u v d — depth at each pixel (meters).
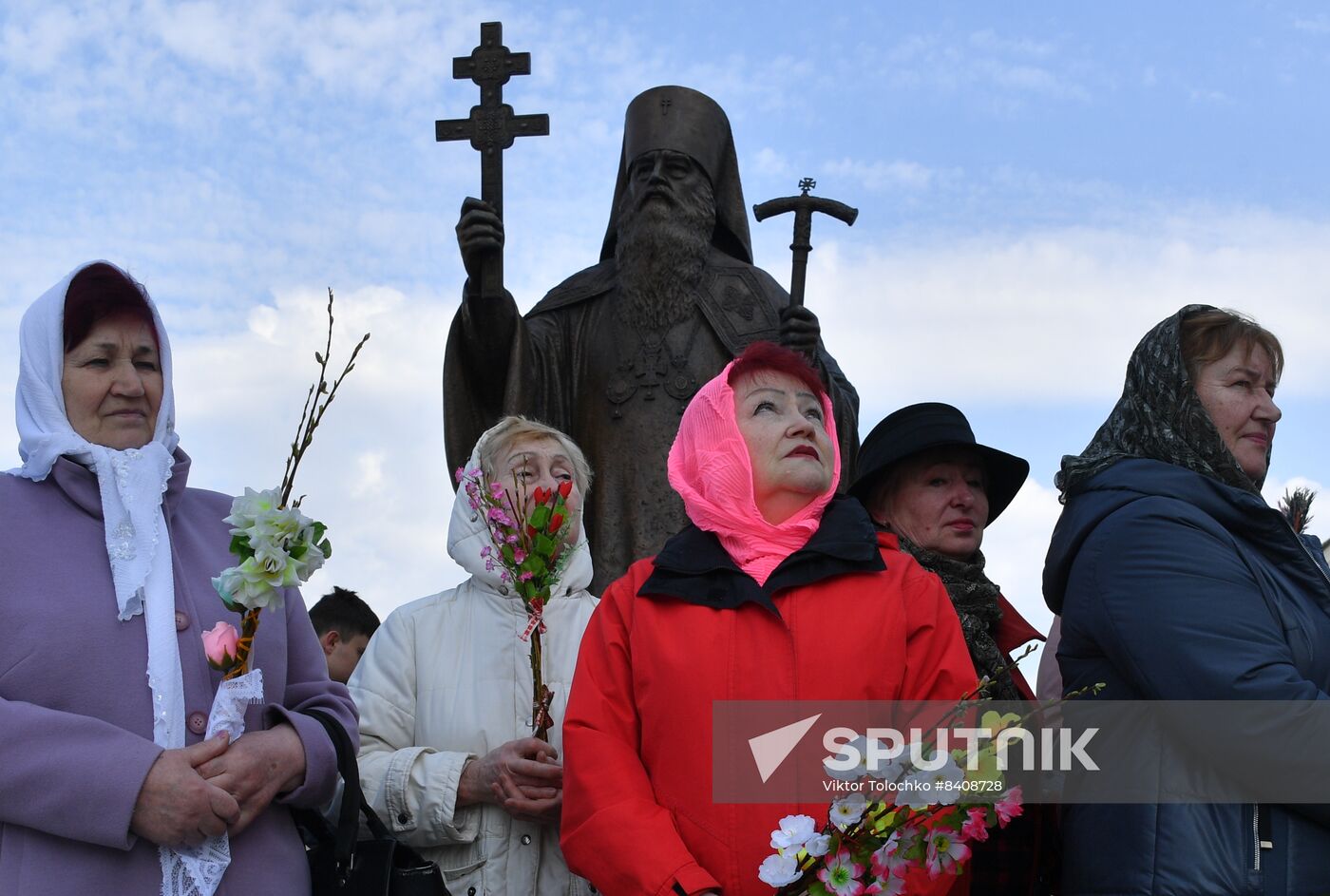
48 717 4.11
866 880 4.07
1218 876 4.38
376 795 5.00
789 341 7.04
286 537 4.32
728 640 4.55
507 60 7.17
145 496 4.49
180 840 4.10
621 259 7.57
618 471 7.27
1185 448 4.87
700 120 7.68
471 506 5.45
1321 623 4.65
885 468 5.59
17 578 4.30
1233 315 5.05
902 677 4.55
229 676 4.32
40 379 4.52
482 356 7.12
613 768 4.48
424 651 5.30
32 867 4.10
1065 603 4.81
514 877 4.92
